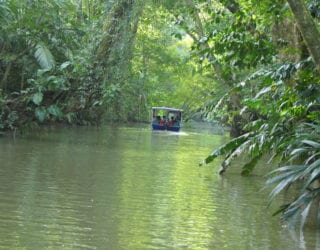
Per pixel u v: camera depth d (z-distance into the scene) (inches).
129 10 909.8
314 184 384.2
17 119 840.3
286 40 451.8
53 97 896.3
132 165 540.1
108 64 895.1
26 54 833.5
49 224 282.8
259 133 450.6
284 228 306.7
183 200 371.2
